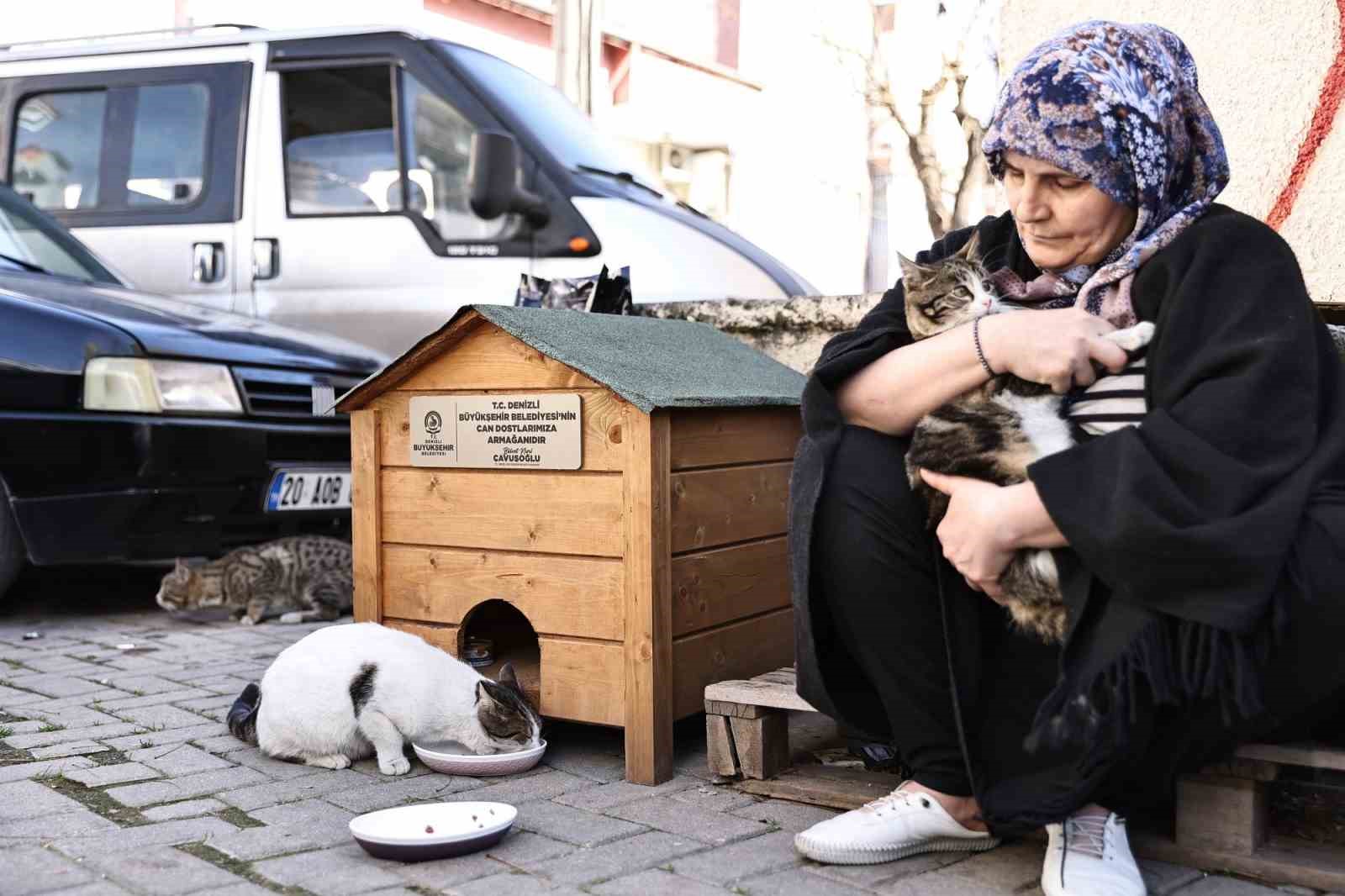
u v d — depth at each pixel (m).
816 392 2.51
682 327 3.91
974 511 2.17
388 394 3.50
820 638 2.51
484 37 15.64
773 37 16.67
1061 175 2.26
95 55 8.01
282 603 5.43
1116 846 2.24
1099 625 2.09
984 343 2.32
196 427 5.14
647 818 2.74
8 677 4.23
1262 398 2.03
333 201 7.32
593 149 7.37
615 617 3.09
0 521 5.13
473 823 2.60
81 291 5.68
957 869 2.41
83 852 2.47
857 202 16.31
